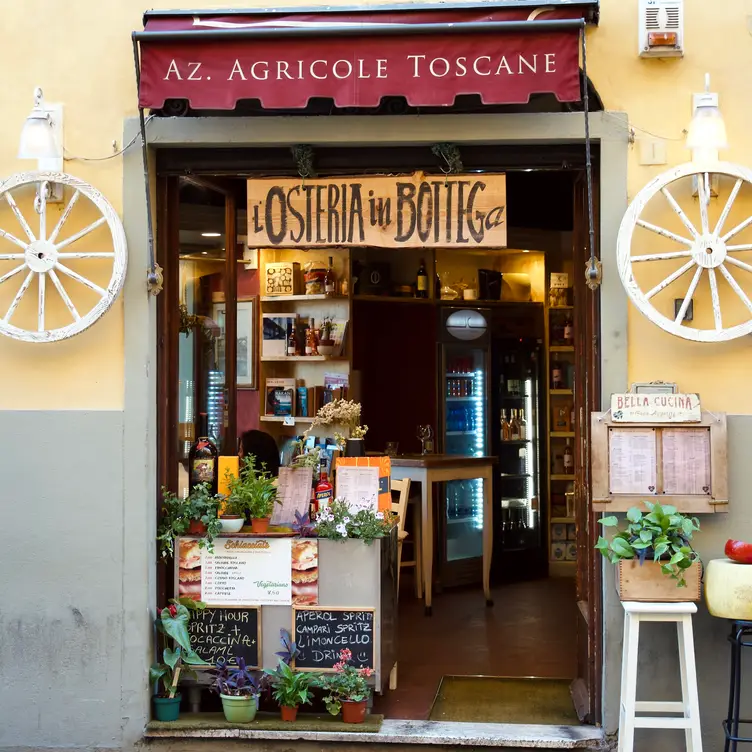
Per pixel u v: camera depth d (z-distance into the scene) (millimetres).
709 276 5074
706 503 5047
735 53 5203
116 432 5375
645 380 5176
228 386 6156
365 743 5191
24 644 5391
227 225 6160
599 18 5246
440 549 8734
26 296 5441
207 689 5641
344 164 5414
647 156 5191
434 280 9320
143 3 5477
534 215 8930
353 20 4926
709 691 5145
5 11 5531
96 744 5332
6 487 5418
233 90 4770
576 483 5863
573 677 6180
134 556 5344
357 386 8875
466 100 5223
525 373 9547
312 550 5363
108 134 5438
